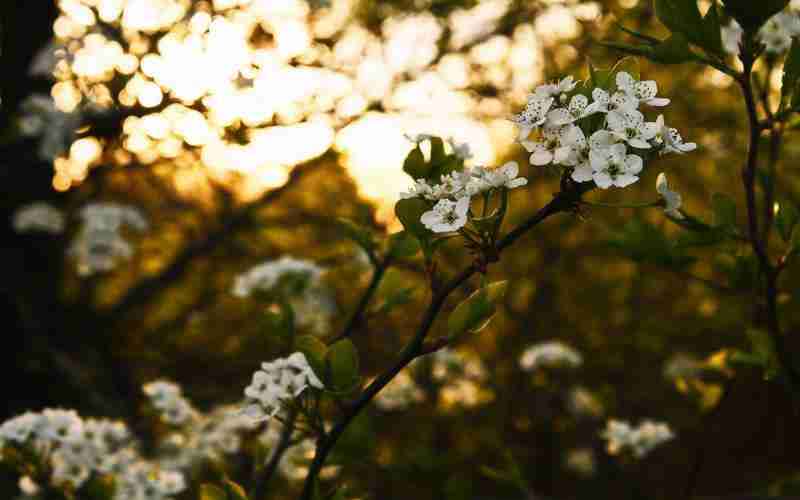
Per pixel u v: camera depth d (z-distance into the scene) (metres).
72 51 5.13
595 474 6.79
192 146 5.48
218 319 7.27
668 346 9.38
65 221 6.41
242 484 3.84
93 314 6.43
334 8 6.02
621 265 9.25
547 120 1.58
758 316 2.58
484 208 1.66
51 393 5.49
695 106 8.01
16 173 6.02
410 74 6.28
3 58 5.93
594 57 6.62
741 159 8.29
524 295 8.97
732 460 8.10
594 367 8.81
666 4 1.89
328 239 7.57
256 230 7.37
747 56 1.90
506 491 4.75
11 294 5.54
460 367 5.64
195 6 5.01
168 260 8.70
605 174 1.53
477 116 6.65
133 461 3.33
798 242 2.11
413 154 1.96
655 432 4.45
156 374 6.24
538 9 6.51
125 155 5.97
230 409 4.29
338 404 1.86
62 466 2.93
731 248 2.35
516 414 6.70
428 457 3.44
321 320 5.45
